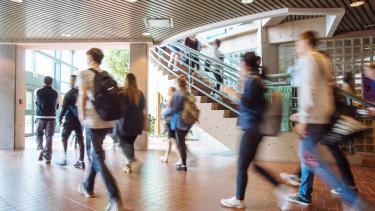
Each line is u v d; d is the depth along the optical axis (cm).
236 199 322
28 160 601
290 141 621
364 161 633
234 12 611
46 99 571
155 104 1158
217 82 742
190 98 516
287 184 407
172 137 590
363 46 852
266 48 946
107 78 325
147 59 809
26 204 327
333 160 330
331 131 300
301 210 315
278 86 633
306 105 273
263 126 298
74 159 612
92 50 336
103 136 331
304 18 872
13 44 805
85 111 326
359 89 822
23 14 606
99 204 329
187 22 670
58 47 855
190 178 462
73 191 378
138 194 373
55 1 540
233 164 588
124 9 585
